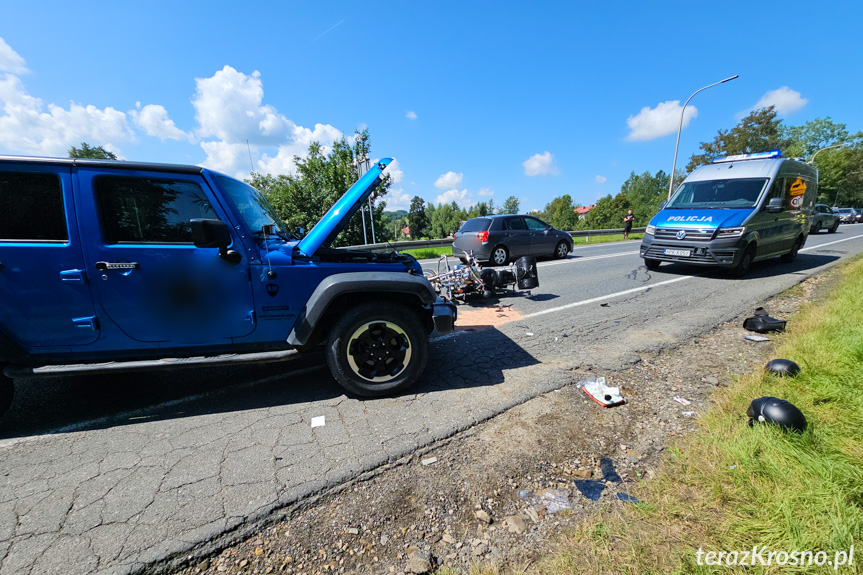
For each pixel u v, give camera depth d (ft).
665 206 29.07
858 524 4.91
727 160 27.91
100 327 8.66
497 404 9.56
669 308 18.43
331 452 7.72
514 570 5.01
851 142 183.21
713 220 24.40
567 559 5.06
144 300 8.73
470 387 10.59
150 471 7.22
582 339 14.42
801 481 5.83
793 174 27.07
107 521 5.98
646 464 7.14
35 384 11.05
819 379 8.89
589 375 11.22
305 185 57.82
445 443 7.99
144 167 8.53
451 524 5.89
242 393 10.51
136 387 10.92
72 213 8.21
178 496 6.52
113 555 5.38
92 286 8.41
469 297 21.53
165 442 8.20
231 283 9.14
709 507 5.70
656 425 8.49
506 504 6.27
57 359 8.68
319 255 11.47
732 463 6.57
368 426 8.68
